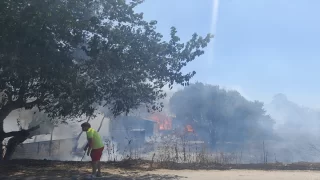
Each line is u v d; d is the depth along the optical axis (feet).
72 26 34.99
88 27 37.70
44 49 32.68
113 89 42.32
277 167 44.93
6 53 32.19
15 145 47.16
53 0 32.71
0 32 31.27
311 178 35.19
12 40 31.65
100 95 42.55
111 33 39.60
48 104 43.42
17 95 42.83
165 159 47.88
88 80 39.99
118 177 33.99
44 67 34.09
